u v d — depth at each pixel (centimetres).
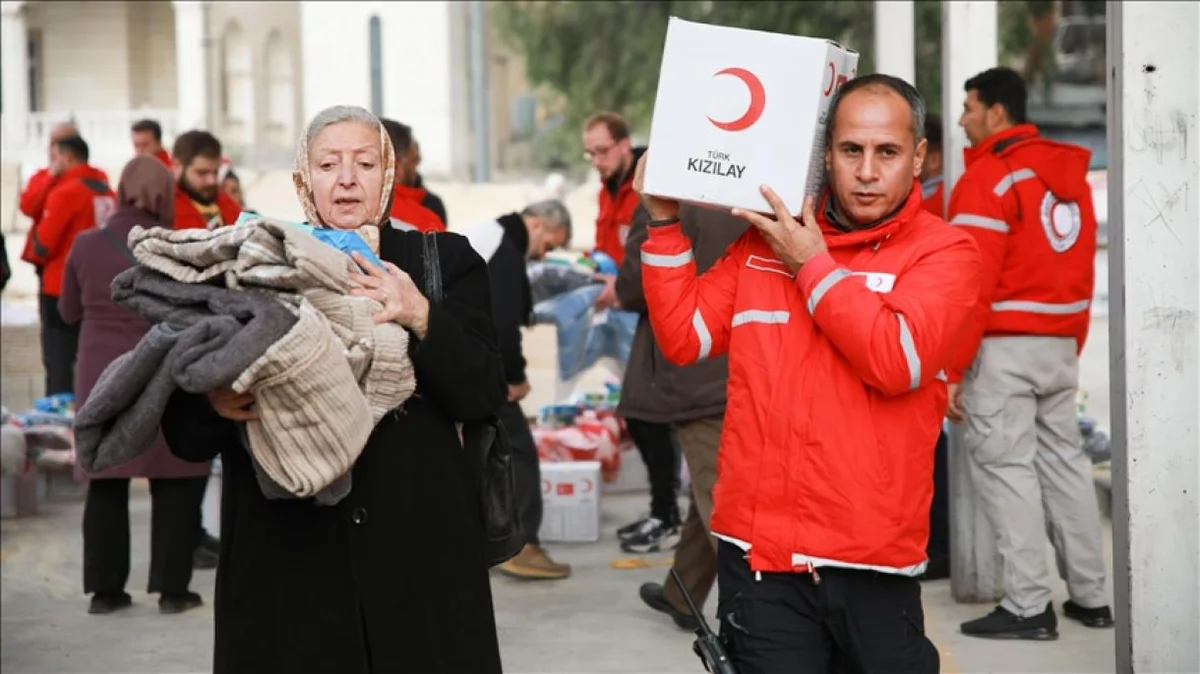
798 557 380
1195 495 507
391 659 375
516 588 799
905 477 382
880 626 386
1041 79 1833
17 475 1039
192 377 343
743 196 386
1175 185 502
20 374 1504
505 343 782
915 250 387
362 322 362
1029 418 680
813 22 1631
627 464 1091
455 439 394
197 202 922
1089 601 697
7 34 3566
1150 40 501
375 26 3453
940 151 853
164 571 747
